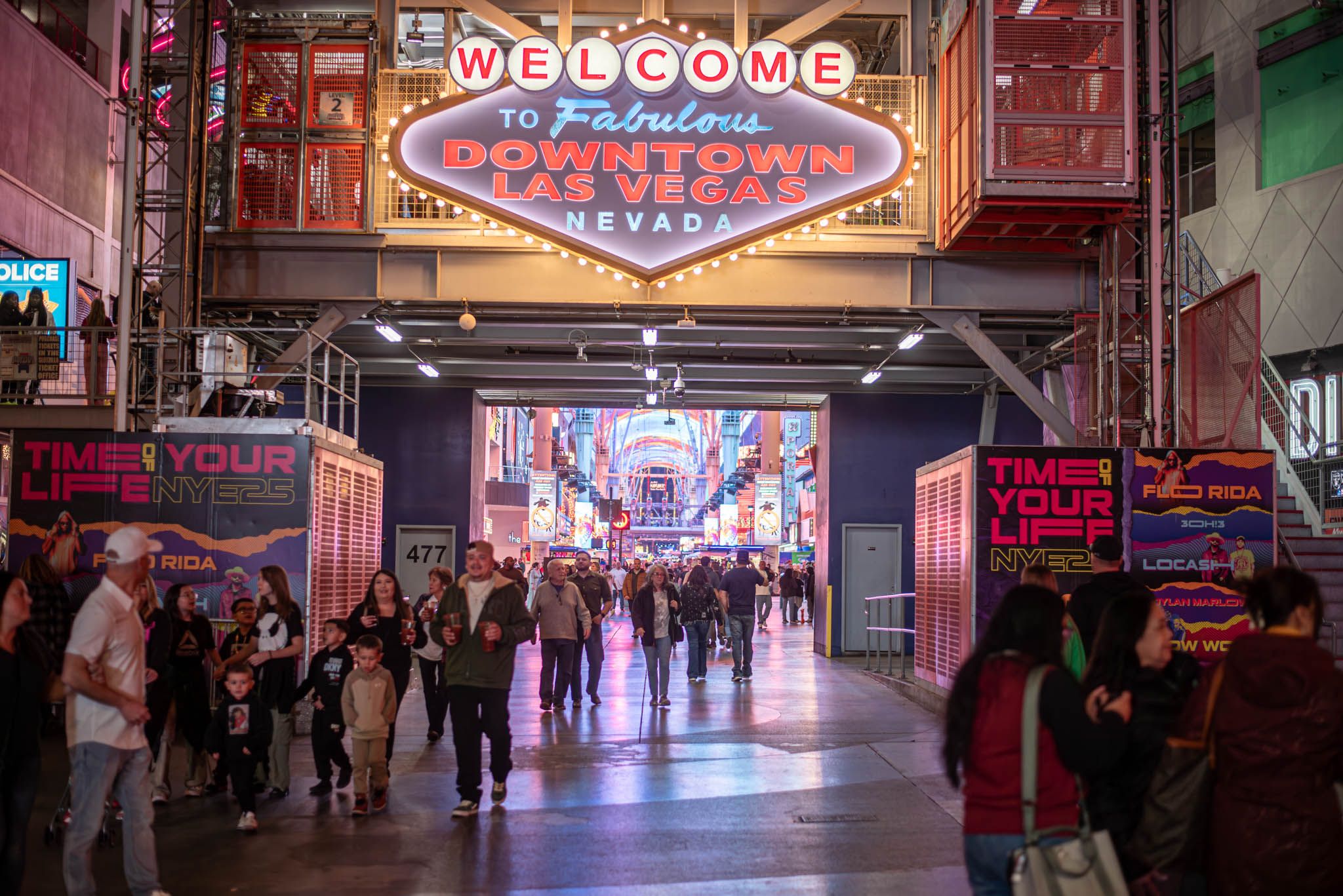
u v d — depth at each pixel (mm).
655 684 14148
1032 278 15484
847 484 23406
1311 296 22188
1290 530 16250
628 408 25562
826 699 14961
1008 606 3758
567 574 13953
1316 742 3627
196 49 14773
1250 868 3654
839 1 15594
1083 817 3639
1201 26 25812
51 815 8031
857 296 15406
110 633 5422
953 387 23453
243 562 12734
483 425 25094
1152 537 12898
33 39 22453
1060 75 13508
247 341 18453
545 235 14938
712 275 15328
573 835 7375
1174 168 14719
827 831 7484
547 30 17484
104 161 26062
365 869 6535
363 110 15320
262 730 7512
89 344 16125
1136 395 14859
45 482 12844
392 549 23219
